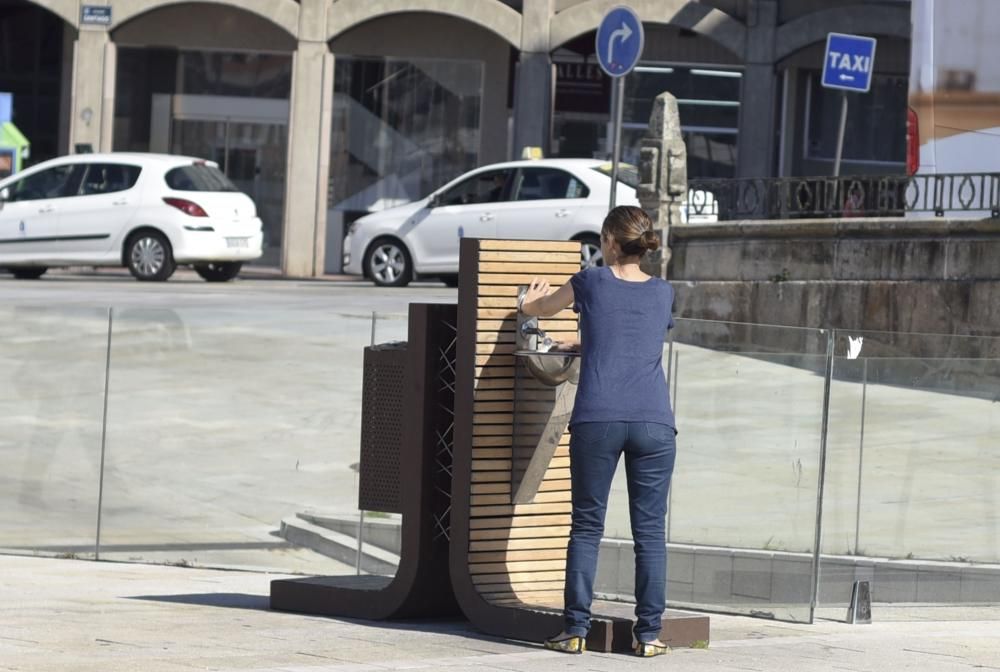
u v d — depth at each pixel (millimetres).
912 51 34469
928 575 22156
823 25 61656
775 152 64688
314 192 65000
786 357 19812
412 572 16219
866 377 22484
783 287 36719
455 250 48594
